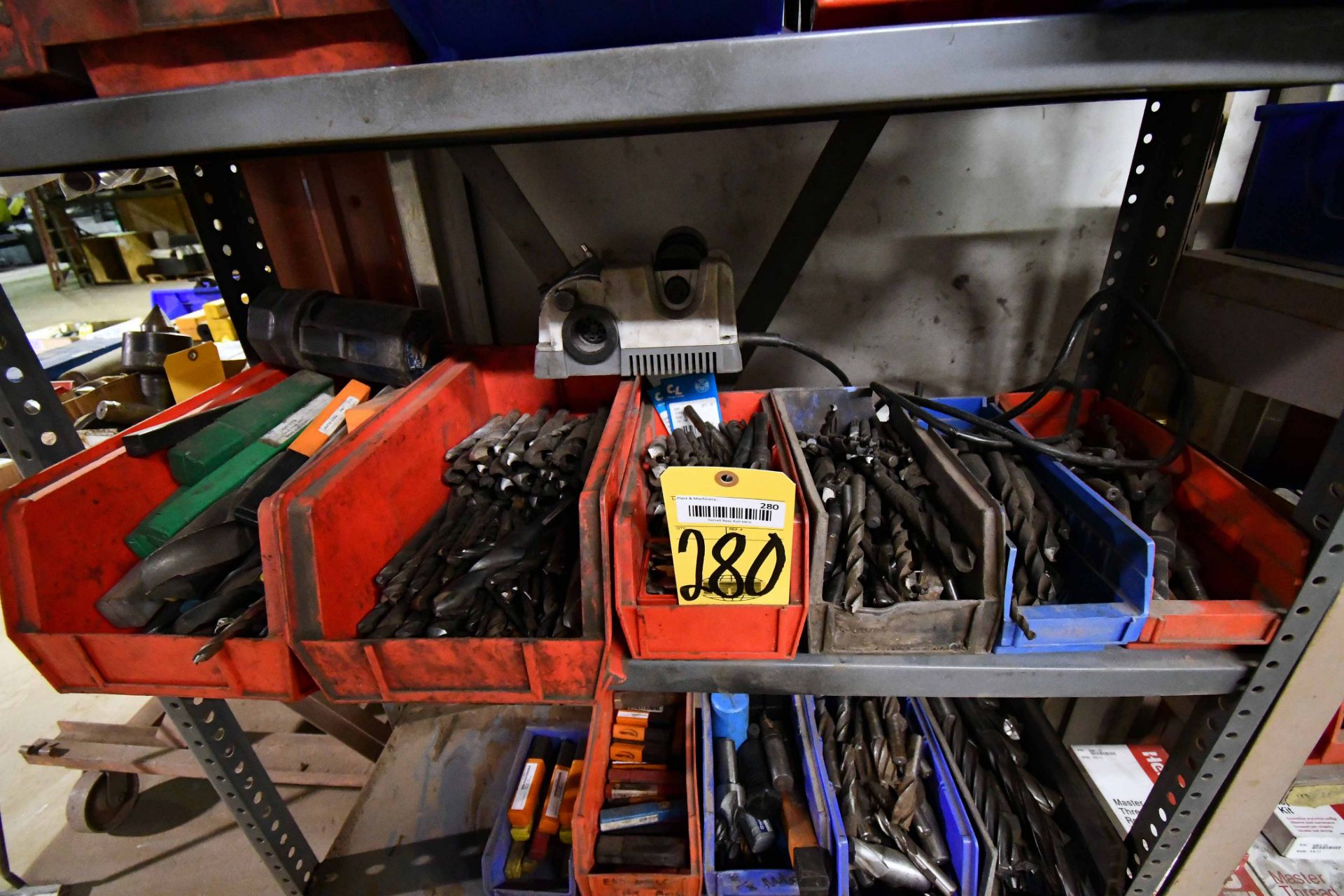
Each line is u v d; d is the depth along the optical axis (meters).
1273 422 0.99
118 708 1.63
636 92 0.45
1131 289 0.92
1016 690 0.62
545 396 0.98
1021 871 0.82
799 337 1.14
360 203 1.06
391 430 0.72
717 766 0.90
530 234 0.94
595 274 0.67
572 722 1.15
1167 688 0.62
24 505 0.60
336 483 0.60
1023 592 0.63
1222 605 0.60
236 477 0.75
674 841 0.84
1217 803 0.70
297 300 0.88
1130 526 0.60
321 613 0.58
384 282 1.12
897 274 1.09
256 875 1.26
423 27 0.47
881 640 0.61
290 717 1.52
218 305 1.64
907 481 0.72
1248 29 0.42
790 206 1.04
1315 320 0.69
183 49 0.49
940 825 0.86
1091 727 1.22
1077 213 1.05
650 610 0.59
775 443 0.79
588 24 0.46
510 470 0.78
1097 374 0.97
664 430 0.89
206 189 0.92
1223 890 0.92
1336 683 0.61
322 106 0.47
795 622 0.60
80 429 1.34
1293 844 0.92
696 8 0.45
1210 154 0.80
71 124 0.50
